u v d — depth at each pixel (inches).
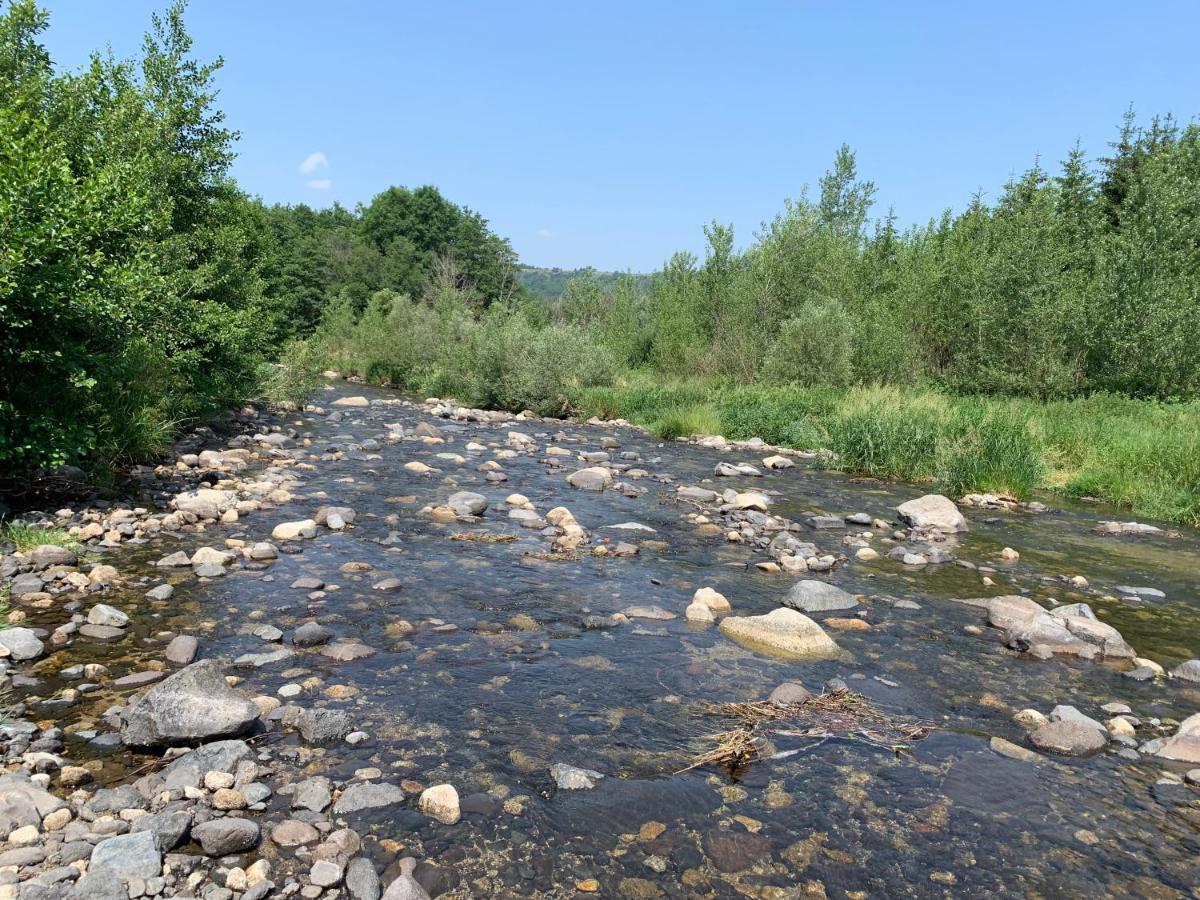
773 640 232.7
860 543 370.3
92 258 311.4
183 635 211.5
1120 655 240.1
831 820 147.0
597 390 937.5
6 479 330.3
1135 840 144.9
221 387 616.7
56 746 154.9
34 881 111.4
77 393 331.6
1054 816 151.9
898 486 544.1
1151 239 861.2
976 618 270.7
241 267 634.8
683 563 319.0
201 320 546.6
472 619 241.9
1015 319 916.0
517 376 951.6
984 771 167.3
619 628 241.4
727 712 188.2
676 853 134.8
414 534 338.0
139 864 118.8
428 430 669.3
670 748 170.4
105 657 197.8
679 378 1139.3
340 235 3420.3
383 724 173.2
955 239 1104.2
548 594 269.4
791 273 1115.9
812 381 952.9
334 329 1795.0
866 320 1021.8
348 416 775.7
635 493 458.9
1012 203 1152.8
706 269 1248.8
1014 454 537.0
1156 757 176.6
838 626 254.5
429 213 3538.4
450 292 1549.0
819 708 192.4
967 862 136.5
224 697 167.2
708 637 237.6
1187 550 389.4
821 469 602.2
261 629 218.1
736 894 125.3
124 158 446.3
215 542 304.7
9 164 285.4
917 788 159.5
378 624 232.8
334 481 441.1
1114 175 1263.5
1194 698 211.2
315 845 130.3
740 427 781.9
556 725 177.6
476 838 135.3
